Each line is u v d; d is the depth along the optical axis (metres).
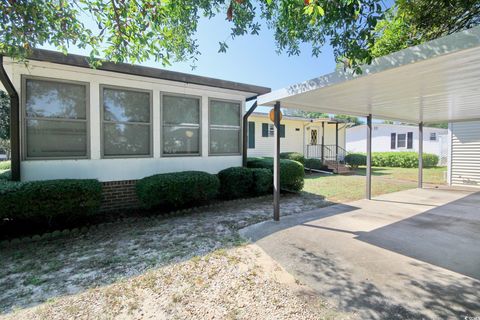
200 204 5.77
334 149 16.09
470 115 6.85
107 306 2.18
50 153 4.65
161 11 3.22
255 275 2.66
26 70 4.39
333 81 3.30
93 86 4.96
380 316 1.99
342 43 2.44
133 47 3.51
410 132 18.23
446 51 2.23
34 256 3.19
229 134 6.80
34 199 3.74
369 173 6.46
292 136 14.20
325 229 4.08
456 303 2.13
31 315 2.07
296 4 3.06
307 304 2.16
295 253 3.19
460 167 8.59
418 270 2.72
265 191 6.67
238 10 3.52
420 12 3.84
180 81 5.44
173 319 2.00
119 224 4.44
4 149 20.75
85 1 2.99
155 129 5.67
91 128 4.97
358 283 2.47
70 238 3.80
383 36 5.12
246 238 3.73
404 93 4.04
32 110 4.49
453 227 4.15
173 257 3.12
